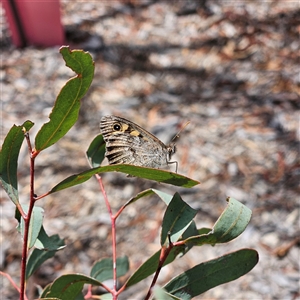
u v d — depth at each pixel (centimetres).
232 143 862
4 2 946
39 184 780
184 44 1073
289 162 835
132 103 920
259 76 998
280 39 1091
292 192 789
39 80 947
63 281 282
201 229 323
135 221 746
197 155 838
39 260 345
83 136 855
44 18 981
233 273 277
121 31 1090
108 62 1003
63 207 755
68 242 706
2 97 910
